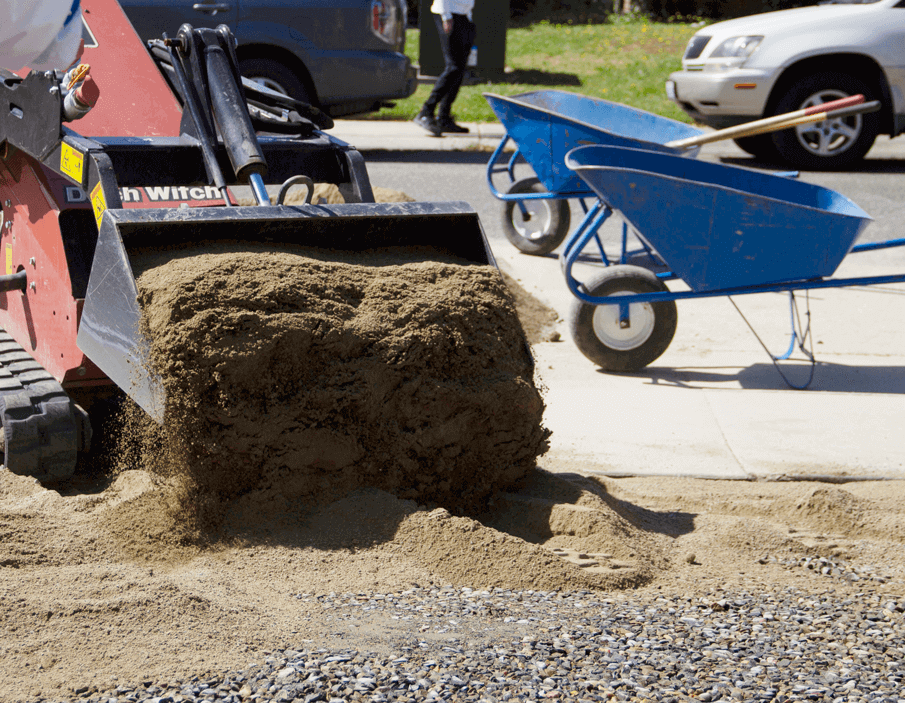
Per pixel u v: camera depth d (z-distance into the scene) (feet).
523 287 23.49
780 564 10.65
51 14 11.40
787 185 18.74
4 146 13.41
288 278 10.78
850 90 35.58
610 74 53.16
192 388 9.95
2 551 9.61
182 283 10.25
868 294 23.04
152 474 11.62
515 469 11.68
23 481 11.65
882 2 35.45
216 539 10.23
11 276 13.82
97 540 10.04
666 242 16.98
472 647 8.20
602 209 17.48
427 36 50.75
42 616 8.27
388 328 10.82
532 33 64.34
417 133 41.04
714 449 14.52
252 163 12.17
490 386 11.09
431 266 11.85
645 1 70.95
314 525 10.45
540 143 22.68
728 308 22.21
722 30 36.88
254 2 33.68
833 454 14.35
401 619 8.75
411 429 10.91
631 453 14.34
